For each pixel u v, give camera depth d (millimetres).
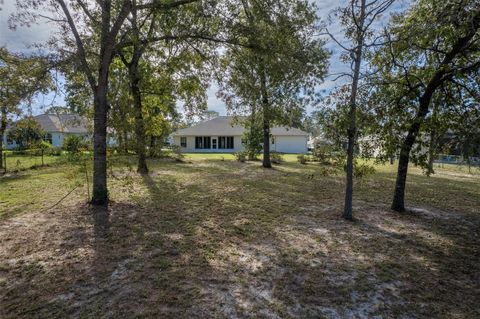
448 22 5367
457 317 3150
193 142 37250
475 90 6266
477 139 6102
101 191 7535
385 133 6801
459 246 5238
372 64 7195
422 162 6930
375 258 4633
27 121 11836
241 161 22516
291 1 8227
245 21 8445
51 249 4734
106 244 4984
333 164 7188
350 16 6340
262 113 15812
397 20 7121
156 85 12656
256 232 5770
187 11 7840
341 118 6547
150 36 8781
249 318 3027
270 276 3967
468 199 9438
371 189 10867
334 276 4008
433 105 7055
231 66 9773
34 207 7250
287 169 17500
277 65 8570
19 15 6680
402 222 6637
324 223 6434
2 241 5031
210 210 7359
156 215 6797
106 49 7051
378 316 3129
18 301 3285
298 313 3135
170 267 4172
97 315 3027
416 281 3930
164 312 3090
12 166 15359
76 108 8953
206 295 3447
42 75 7297
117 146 8391
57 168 14570
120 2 6914
